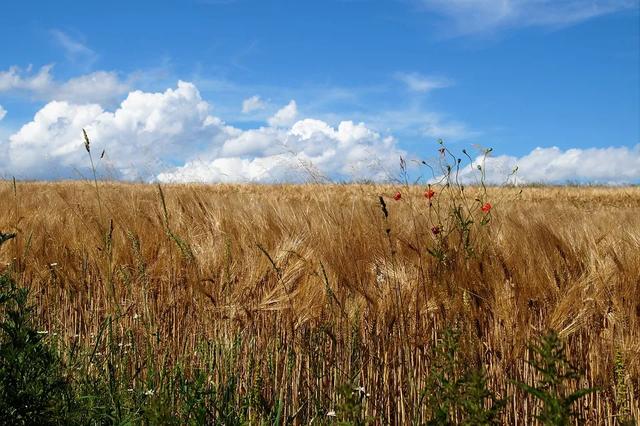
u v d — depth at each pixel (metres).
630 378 3.42
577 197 30.00
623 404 3.12
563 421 2.01
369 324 3.97
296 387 3.81
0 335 3.64
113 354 3.91
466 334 3.60
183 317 4.43
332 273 4.01
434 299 3.84
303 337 4.00
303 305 3.92
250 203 5.95
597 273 3.86
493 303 3.77
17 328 3.03
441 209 4.85
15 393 2.85
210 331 4.06
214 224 5.00
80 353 4.06
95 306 4.87
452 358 2.70
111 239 4.73
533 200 26.22
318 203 5.67
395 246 4.24
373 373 3.80
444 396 2.47
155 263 4.72
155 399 3.07
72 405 3.21
